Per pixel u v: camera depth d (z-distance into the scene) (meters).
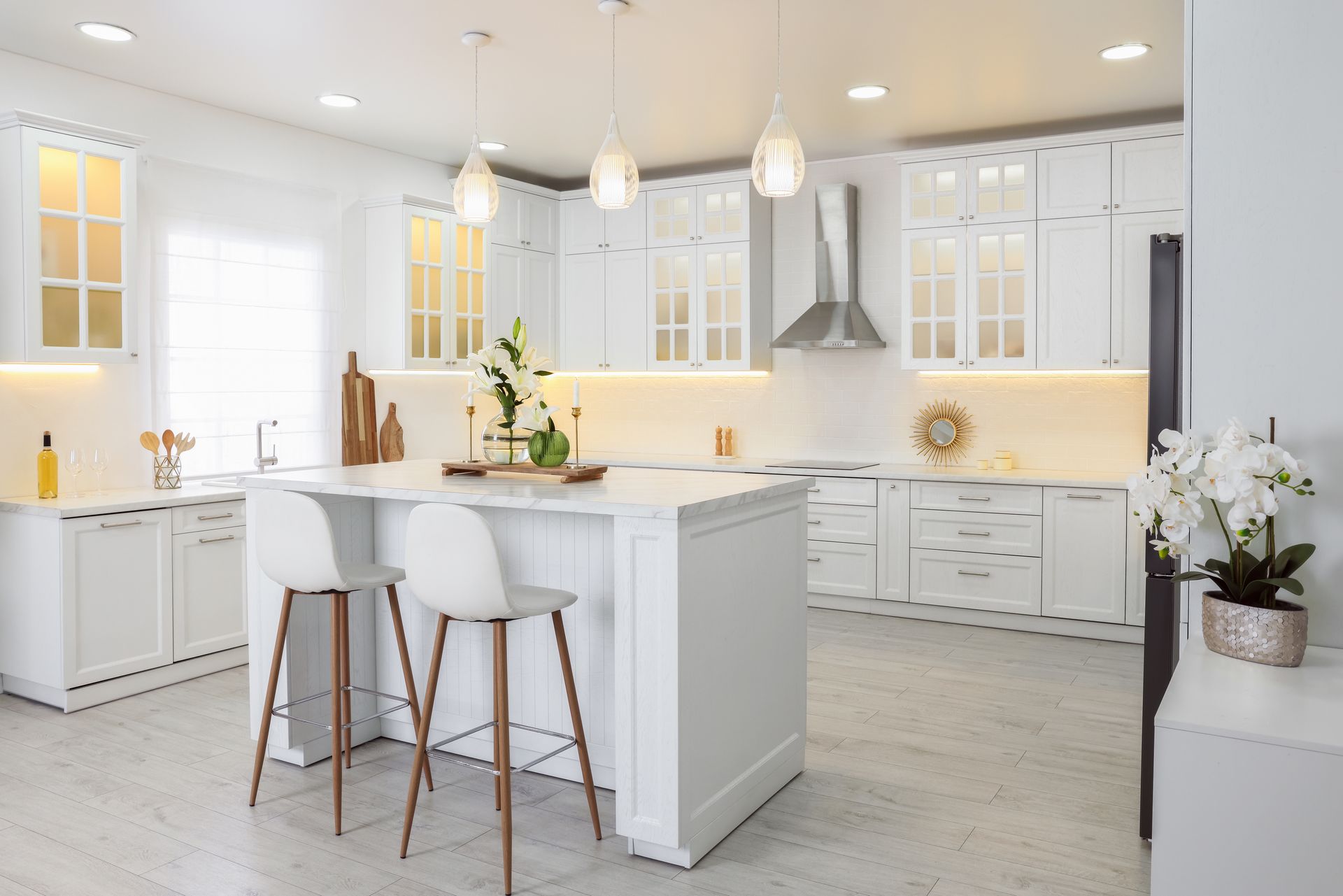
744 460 6.57
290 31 4.06
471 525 2.62
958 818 3.09
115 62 4.42
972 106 5.14
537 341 6.80
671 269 6.54
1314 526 2.18
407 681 3.33
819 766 3.53
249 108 5.16
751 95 4.93
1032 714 4.06
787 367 6.59
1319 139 2.14
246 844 2.92
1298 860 1.64
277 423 5.36
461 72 4.58
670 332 6.56
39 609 4.13
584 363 6.90
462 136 5.73
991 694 4.33
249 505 3.56
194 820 3.08
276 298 5.48
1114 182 5.21
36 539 4.12
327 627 3.64
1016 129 5.58
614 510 2.76
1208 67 2.21
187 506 4.50
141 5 3.77
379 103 5.08
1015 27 4.03
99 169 4.27
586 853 2.87
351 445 5.86
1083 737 3.80
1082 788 3.31
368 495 3.24
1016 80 4.71
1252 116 2.19
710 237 6.39
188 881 2.69
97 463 4.43
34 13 3.85
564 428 7.34
